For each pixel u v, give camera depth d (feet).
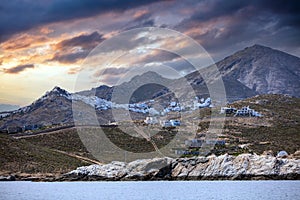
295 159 496.64
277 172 485.56
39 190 430.61
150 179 511.40
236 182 479.41
